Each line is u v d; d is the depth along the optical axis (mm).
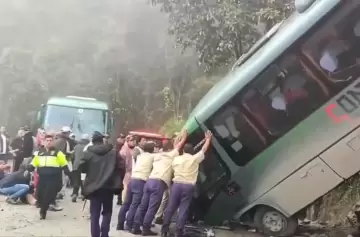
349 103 9219
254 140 9734
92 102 17844
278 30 10336
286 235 9672
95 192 7750
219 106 9750
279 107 9570
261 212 9852
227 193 9984
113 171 7859
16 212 11000
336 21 9133
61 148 12945
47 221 10156
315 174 9375
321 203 11680
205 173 10055
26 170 12367
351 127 9195
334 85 9281
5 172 13734
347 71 9227
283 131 9562
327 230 10719
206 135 9469
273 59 9406
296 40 9266
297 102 9469
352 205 11156
